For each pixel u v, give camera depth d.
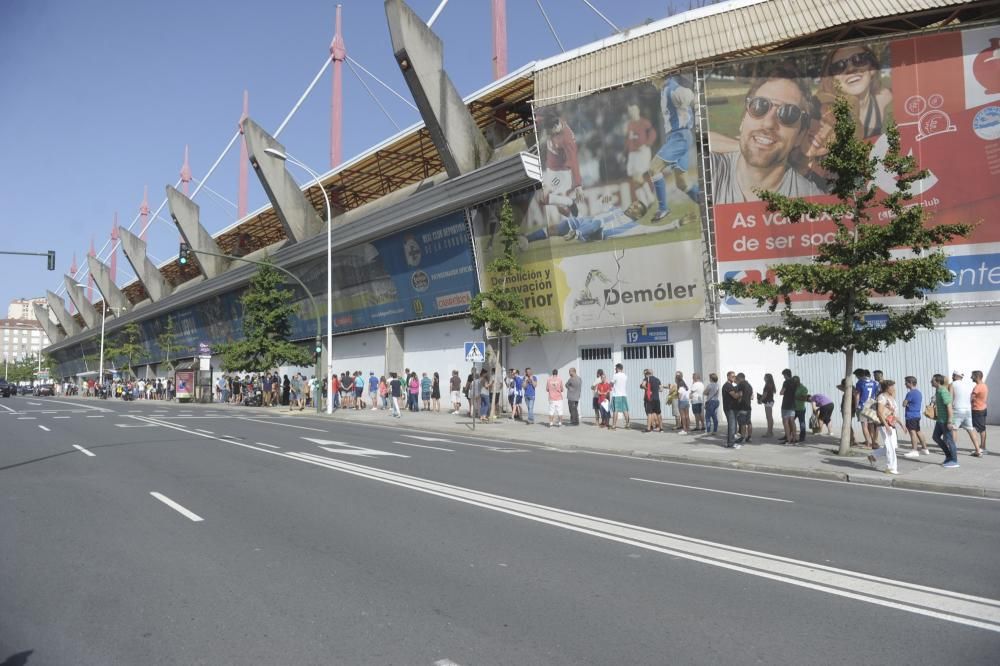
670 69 22.58
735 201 21.80
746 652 4.21
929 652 4.21
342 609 4.99
